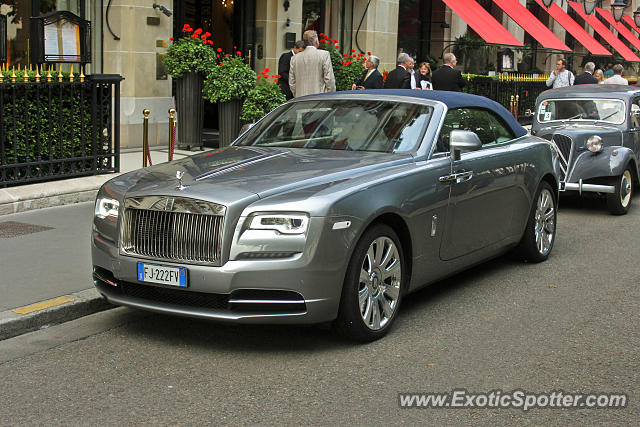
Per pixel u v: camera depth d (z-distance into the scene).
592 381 4.58
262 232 4.68
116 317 5.67
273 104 12.96
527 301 6.25
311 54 12.61
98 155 9.84
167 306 4.91
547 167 7.49
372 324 5.19
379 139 6.00
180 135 13.45
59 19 9.04
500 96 20.44
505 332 5.46
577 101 11.37
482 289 6.59
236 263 4.68
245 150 6.12
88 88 9.57
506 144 7.05
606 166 10.09
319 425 3.94
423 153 5.83
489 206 6.48
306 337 5.29
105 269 5.20
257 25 16.03
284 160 5.63
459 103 6.54
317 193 4.84
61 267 6.50
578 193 10.74
